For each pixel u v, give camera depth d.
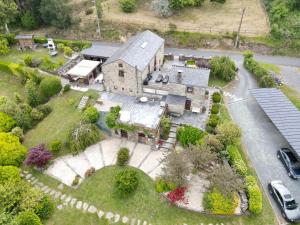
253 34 71.69
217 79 59.47
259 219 34.38
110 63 48.59
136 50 51.34
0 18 77.19
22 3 87.25
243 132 46.44
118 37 79.06
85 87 55.47
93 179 39.88
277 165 41.03
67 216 35.72
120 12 86.31
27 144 45.78
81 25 83.81
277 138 45.31
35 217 32.81
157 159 42.03
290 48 68.38
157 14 82.75
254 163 41.34
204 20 78.56
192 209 35.28
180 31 75.38
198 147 37.69
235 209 34.94
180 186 36.47
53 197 38.00
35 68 62.81
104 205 36.75
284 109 45.97
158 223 34.47
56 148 43.19
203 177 38.72
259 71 57.75
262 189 37.91
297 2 75.00
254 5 83.00
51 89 54.22
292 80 58.16
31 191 36.03
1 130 46.22
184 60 64.50
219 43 71.81
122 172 38.62
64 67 62.03
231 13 80.56
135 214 35.56
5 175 37.41
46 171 41.50
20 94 58.41
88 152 43.91
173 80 46.84
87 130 43.91
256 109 51.12
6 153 40.94
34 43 76.00
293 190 37.66
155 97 49.69
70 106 51.78
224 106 51.72
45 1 80.81
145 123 43.72
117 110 45.69
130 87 50.31
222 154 39.97
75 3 92.38
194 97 47.12
